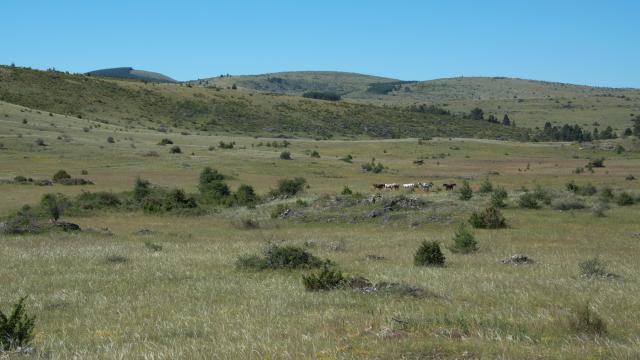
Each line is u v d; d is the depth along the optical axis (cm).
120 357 980
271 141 13500
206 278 1975
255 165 9206
